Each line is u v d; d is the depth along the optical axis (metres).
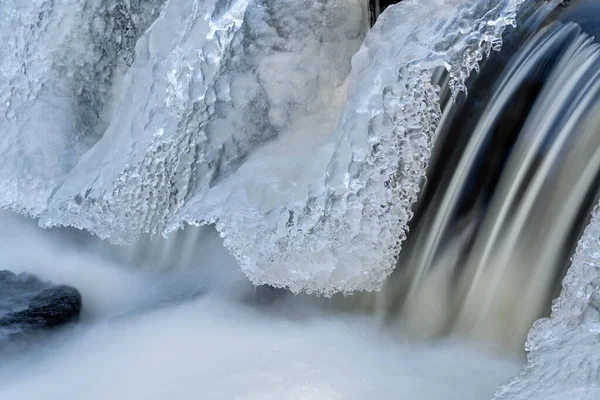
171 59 5.25
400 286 4.76
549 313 4.10
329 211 4.48
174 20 5.40
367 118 4.36
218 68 5.18
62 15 6.20
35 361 4.64
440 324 4.53
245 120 5.27
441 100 4.65
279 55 5.25
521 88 4.50
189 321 4.92
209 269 5.52
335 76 5.39
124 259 5.92
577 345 3.31
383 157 4.33
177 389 4.21
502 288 4.34
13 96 6.34
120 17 6.29
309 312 4.88
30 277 5.38
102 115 6.48
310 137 5.16
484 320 4.39
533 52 4.55
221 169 5.29
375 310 4.78
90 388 4.36
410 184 4.36
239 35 5.16
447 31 4.18
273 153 5.16
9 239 6.27
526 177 4.35
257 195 4.90
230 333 4.75
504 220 4.40
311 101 5.33
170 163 5.30
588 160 4.07
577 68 4.29
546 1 4.73
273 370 4.29
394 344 4.52
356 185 4.40
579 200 4.06
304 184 4.68
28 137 6.23
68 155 6.23
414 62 4.22
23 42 6.29
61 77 6.30
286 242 4.62
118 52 6.38
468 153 4.63
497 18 4.09
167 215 5.41
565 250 4.07
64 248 6.14
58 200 5.71
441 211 4.68
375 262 4.49
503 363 4.20
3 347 4.62
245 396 4.06
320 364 4.34
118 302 5.46
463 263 4.55
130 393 4.27
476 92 4.64
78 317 5.11
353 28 5.44
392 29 4.48
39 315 4.92
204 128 5.25
